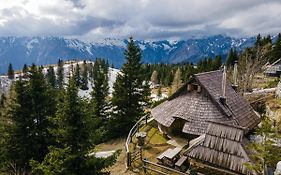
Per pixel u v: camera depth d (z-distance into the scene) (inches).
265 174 586.9
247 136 1003.3
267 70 2620.6
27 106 927.7
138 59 1471.5
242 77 1863.9
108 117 1625.2
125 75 1469.0
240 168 657.6
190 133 940.0
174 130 1067.9
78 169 648.4
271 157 574.9
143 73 1531.7
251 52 2418.8
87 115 661.3
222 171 719.1
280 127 861.2
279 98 1408.7
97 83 1612.9
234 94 1165.1
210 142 726.5
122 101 1467.8
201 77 1055.6
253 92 1695.4
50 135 921.5
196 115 979.9
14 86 919.0
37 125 940.6
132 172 813.9
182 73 4035.4
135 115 1475.1
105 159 695.7
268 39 3319.4
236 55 3299.7
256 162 648.4
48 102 966.4
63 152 611.8
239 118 1002.7
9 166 908.0
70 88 649.0
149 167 830.5
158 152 947.3
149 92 1576.0
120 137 1464.1
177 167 776.3
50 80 4534.9
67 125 641.0
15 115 909.2
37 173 730.2
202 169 772.6
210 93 1006.4
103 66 5526.6
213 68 3307.1
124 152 1002.1
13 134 899.4
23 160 901.8
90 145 663.8
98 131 690.8
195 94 1053.2
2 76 6166.3
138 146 1008.9
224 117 965.8
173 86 3191.4
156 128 1206.9
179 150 860.6
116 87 1488.7
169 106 1096.2
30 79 943.0
